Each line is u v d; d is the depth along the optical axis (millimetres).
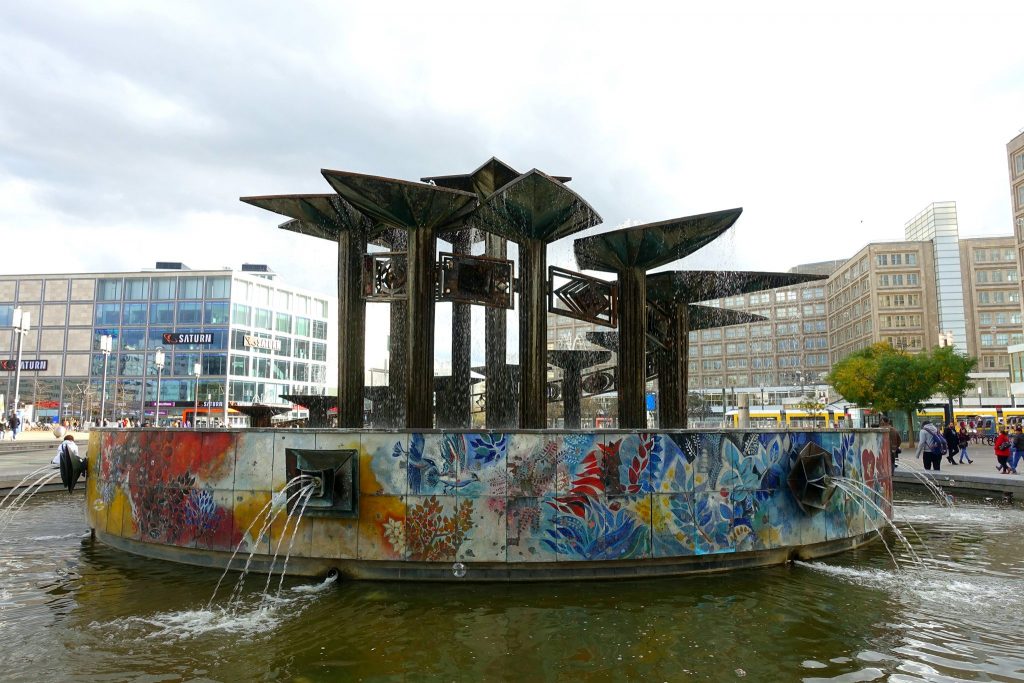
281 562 7578
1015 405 55750
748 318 18000
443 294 11172
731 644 5461
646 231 11555
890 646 5430
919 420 49500
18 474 18719
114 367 73062
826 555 8742
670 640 5547
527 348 11094
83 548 9250
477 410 20688
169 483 8344
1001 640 5570
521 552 7266
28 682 4738
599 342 20359
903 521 12211
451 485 7348
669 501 7609
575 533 7336
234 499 7863
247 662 5094
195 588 7105
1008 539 10250
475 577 7309
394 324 13812
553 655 5223
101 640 5574
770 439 8242
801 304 103938
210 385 70812
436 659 5137
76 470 10836
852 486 9281
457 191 10117
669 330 14891
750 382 105250
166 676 4840
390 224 10766
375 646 5406
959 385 39281
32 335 74625
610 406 40156
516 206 10422
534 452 7387
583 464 7430
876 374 40594
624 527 7434
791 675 4844
